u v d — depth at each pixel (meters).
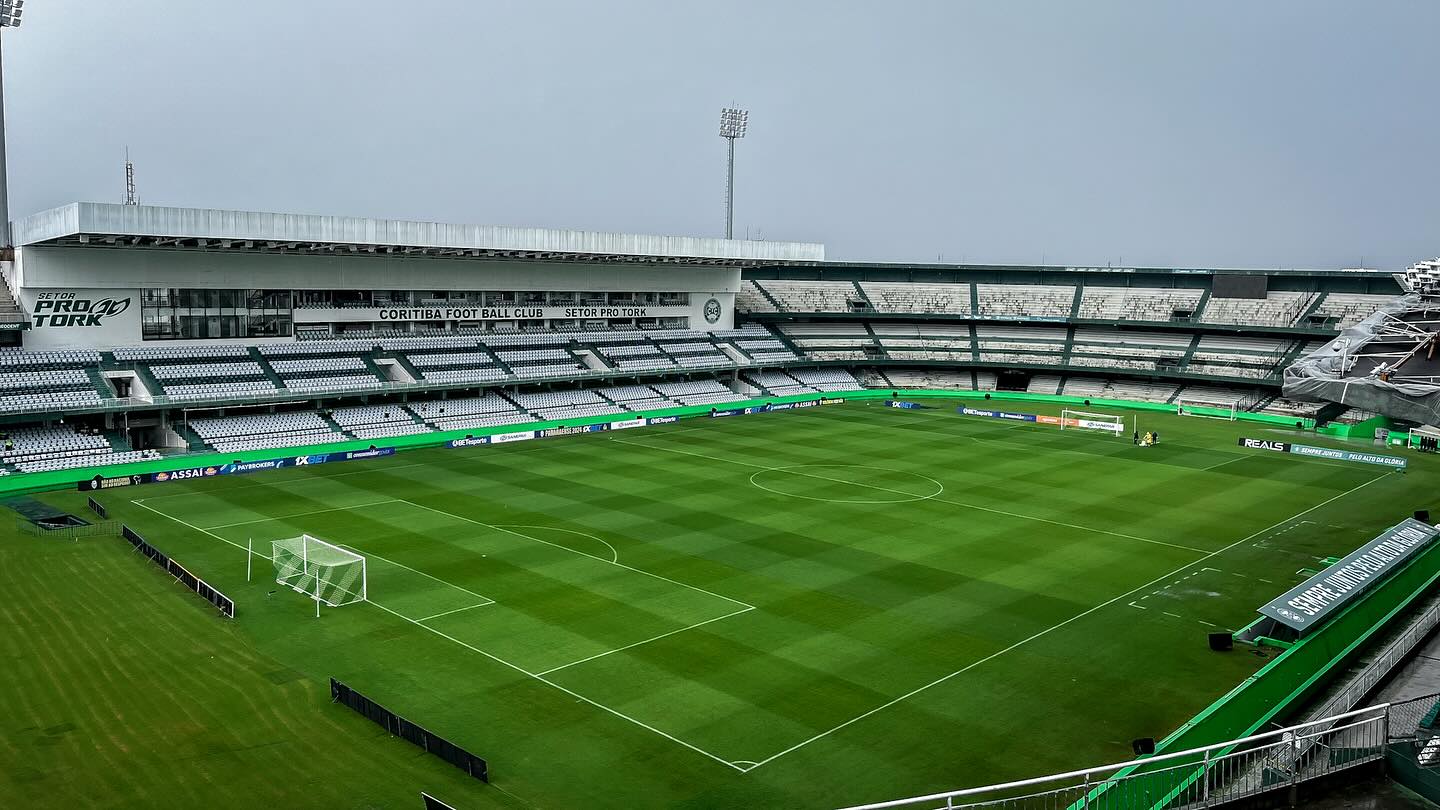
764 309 119.81
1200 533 50.88
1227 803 18.17
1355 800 18.00
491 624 36.53
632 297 105.94
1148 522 53.09
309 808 23.72
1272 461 72.06
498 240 80.00
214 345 77.00
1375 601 37.50
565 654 33.81
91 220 59.72
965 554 46.59
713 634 35.84
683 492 59.38
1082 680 32.19
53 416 65.19
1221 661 33.88
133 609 37.50
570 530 49.97
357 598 39.12
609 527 50.66
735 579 42.28
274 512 53.34
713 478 63.78
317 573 39.47
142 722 28.14
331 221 70.44
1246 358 105.06
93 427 68.06
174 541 47.12
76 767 25.52
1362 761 19.14
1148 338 113.88
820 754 27.02
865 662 33.47
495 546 46.81
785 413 98.00
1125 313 114.88
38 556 44.28
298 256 80.06
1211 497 59.47
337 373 79.44
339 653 33.56
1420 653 34.47
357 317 85.25
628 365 96.81
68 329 69.62
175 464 62.72
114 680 31.05
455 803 24.08
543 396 89.88
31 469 59.03
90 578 41.19
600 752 26.95
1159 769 22.77
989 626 37.03
